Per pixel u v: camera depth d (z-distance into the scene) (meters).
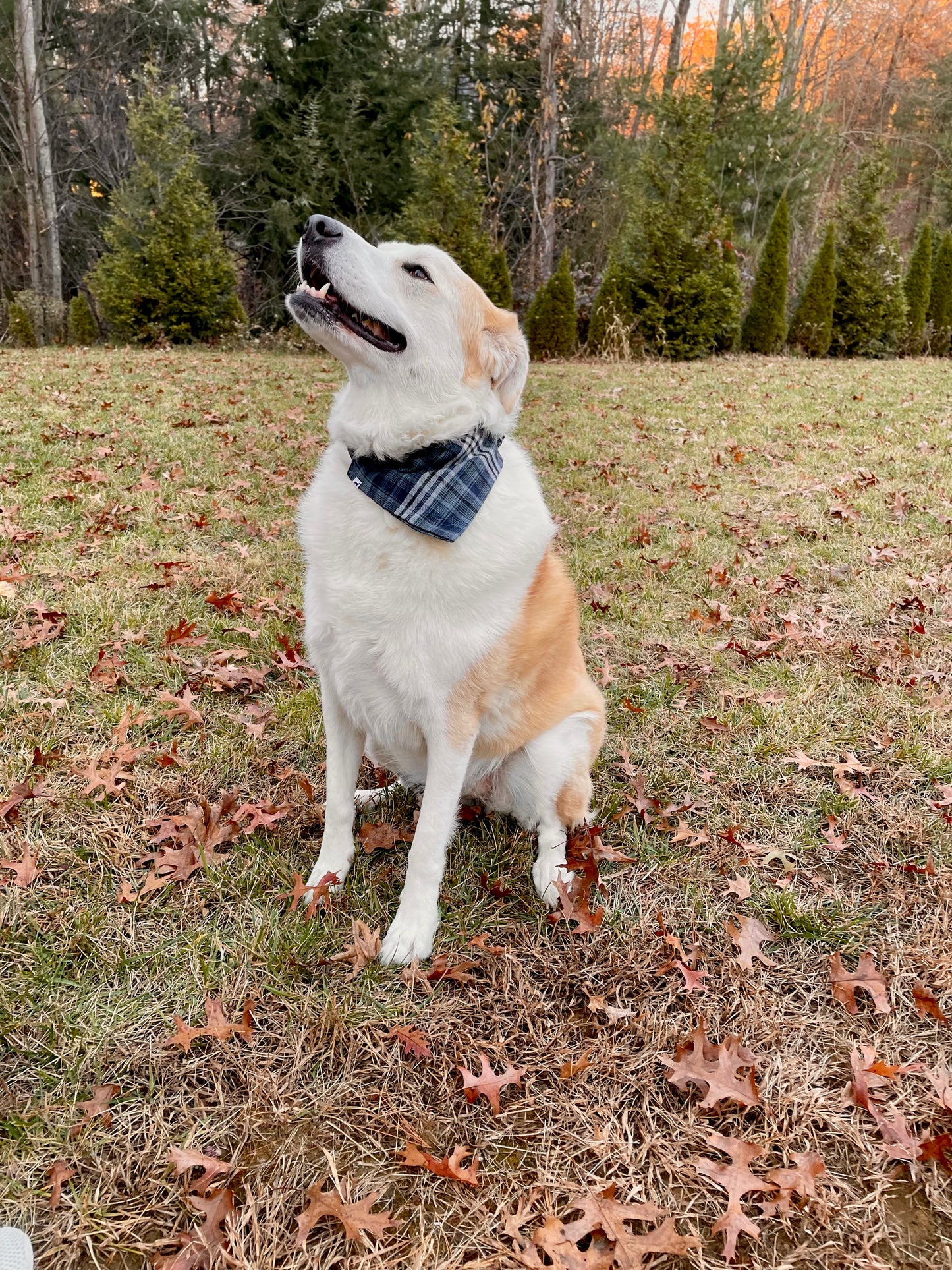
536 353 16.81
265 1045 1.88
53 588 3.89
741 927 2.28
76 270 23.83
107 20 22.78
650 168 16.47
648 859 2.57
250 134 21.36
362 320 2.13
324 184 20.89
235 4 25.28
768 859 2.56
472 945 2.21
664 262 16.25
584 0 22.97
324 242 2.07
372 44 20.95
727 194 20.69
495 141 22.50
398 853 2.57
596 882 2.43
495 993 2.07
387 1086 1.80
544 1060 1.90
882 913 2.36
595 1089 1.83
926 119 32.09
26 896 2.21
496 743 2.42
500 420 2.28
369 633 2.12
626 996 2.08
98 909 2.19
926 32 33.03
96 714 3.02
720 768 3.02
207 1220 1.50
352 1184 1.60
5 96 21.23
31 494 5.15
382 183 21.17
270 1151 1.65
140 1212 1.53
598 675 3.66
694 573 4.77
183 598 3.99
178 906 2.23
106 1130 1.66
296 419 8.12
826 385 12.20
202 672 3.36
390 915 2.32
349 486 2.18
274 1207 1.54
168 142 16.83
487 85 23.45
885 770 3.00
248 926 2.20
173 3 22.58
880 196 18.02
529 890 2.47
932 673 3.65
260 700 3.29
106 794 2.59
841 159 29.02
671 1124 1.76
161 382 9.89
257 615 3.90
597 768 3.05
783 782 2.94
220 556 4.52
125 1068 1.79
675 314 16.39
